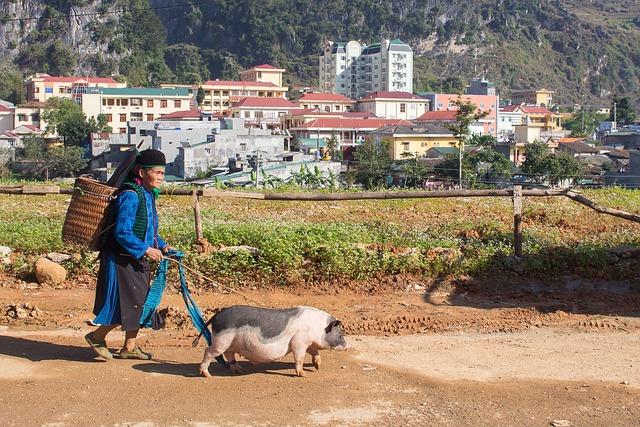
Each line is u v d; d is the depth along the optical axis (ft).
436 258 39.22
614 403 22.18
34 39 604.08
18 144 285.64
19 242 41.57
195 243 39.83
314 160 199.41
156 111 359.66
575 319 32.68
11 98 426.10
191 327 30.71
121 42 604.49
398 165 208.33
